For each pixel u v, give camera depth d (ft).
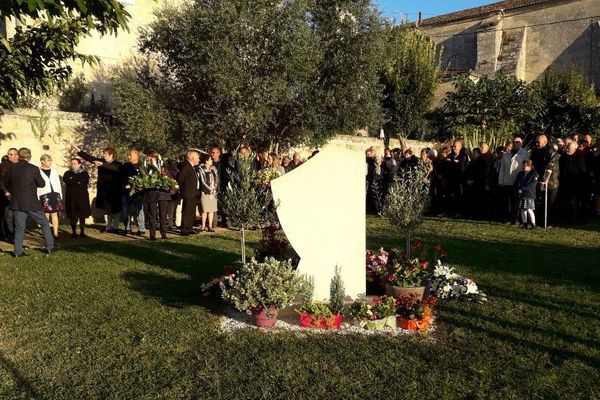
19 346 15.94
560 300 20.35
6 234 35.99
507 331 17.15
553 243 32.04
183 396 12.82
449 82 94.02
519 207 38.01
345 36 48.08
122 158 45.06
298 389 13.16
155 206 35.70
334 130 50.26
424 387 13.28
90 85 57.16
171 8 48.32
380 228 38.91
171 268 26.32
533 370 14.23
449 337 16.80
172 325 17.71
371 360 14.88
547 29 98.02
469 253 29.14
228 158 40.11
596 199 42.60
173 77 48.39
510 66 99.71
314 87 48.42
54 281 23.52
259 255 22.43
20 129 44.55
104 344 15.99
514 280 23.32
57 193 36.45
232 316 18.88
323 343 16.19
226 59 42.19
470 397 12.78
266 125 46.52
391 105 75.00
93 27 21.22
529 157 39.83
